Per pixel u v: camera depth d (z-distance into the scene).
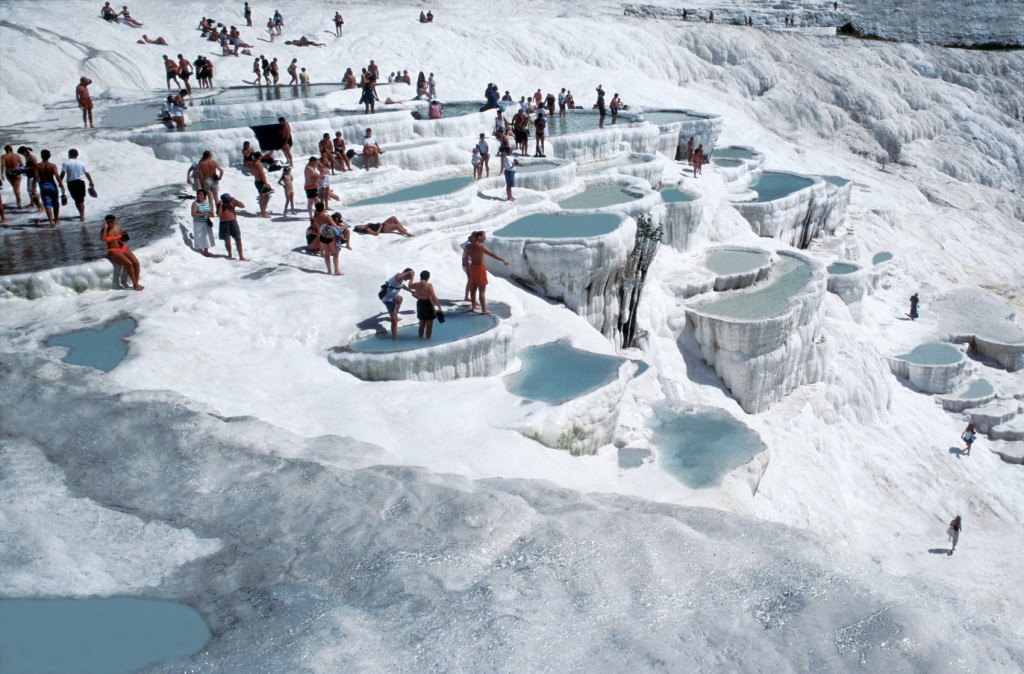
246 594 6.95
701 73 51.31
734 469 14.52
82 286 14.38
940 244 41.25
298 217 19.73
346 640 6.26
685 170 29.73
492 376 14.51
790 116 50.94
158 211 18.28
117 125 24.83
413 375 13.48
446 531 7.88
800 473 20.58
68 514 8.02
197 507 8.31
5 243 15.88
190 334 13.20
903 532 21.97
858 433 25.17
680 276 23.33
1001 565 21.00
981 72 59.28
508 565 7.40
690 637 6.39
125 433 9.60
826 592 6.84
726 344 21.67
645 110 36.81
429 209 20.61
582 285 18.69
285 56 40.09
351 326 14.63
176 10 44.00
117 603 6.80
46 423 9.70
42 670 6.00
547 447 12.51
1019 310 36.59
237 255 17.28
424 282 14.05
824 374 24.53
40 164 16.86
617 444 15.30
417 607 6.73
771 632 6.42
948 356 29.50
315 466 9.06
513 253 18.69
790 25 60.19
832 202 34.84
